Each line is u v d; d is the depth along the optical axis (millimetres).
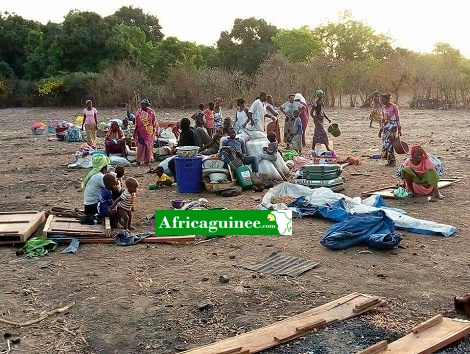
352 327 5340
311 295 6152
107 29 51312
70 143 22000
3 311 5965
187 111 39750
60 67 51625
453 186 11664
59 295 6355
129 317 5734
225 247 7945
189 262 7363
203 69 45469
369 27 62031
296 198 10039
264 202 9906
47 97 48375
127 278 6816
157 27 68188
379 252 7512
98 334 5387
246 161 12070
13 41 57531
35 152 19344
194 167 11578
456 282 6414
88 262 7438
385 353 4715
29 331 5496
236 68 55656
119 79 44969
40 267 7281
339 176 11609
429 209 9758
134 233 8609
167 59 52906
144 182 12969
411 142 19516
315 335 5207
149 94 43562
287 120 17109
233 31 58812
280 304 5949
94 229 8523
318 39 60594
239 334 5293
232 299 6102
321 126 16266
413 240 8008
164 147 16156
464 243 7836
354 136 21938
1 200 11484
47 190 12438
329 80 41875
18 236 8164
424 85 39625
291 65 43375
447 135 21594
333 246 7602
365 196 10898
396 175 12953
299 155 15609
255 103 16516
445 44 40531
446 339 4934
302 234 8430
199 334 5332
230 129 12352
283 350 4961
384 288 6277
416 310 5695
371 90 41469
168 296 6238
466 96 38781
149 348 5090
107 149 15797
